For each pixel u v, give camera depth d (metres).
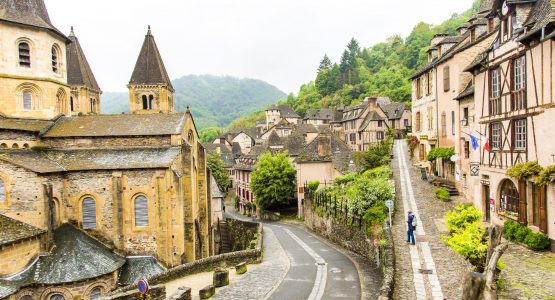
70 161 29.70
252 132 135.50
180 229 29.61
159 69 47.97
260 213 63.31
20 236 23.92
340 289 19.55
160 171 29.47
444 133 37.19
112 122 33.03
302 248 33.09
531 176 19.28
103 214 29.41
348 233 31.72
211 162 84.62
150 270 28.33
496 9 23.14
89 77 46.97
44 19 32.25
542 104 18.86
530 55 19.78
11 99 30.25
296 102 169.50
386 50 179.75
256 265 27.28
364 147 84.50
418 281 16.88
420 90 44.84
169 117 33.97
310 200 46.28
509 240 21.11
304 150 56.25
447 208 28.83
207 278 24.92
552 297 13.80
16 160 26.48
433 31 144.62
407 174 40.69
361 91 136.88
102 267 26.17
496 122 23.52
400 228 24.83
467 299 9.16
